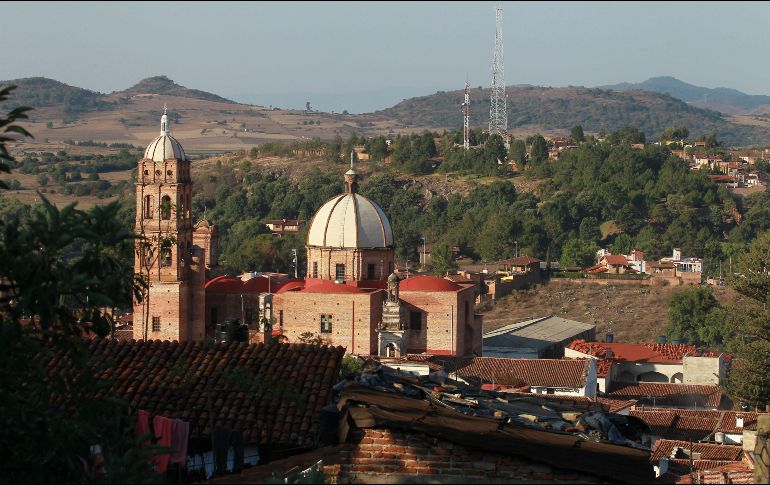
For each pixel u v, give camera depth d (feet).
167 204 508.12
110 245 140.77
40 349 135.23
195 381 192.44
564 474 149.07
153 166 555.28
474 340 613.93
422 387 180.45
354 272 592.60
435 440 152.15
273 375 193.57
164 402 186.60
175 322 550.77
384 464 153.07
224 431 177.88
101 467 144.25
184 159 561.02
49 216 136.87
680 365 622.54
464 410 168.86
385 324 555.69
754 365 498.28
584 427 174.50
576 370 508.12
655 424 432.66
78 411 151.94
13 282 136.15
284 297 560.20
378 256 596.29
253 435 178.60
